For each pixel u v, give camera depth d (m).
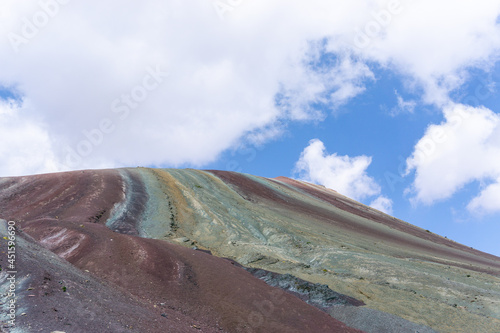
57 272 11.10
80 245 19.41
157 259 18.50
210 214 38.69
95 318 9.07
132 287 15.54
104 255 18.00
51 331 7.56
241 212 41.41
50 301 8.91
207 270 18.69
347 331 15.62
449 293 22.11
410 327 16.86
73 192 36.56
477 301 20.72
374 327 16.88
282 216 43.84
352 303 19.78
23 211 30.44
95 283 12.38
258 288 17.52
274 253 29.67
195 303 15.58
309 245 32.97
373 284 23.80
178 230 33.66
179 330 11.38
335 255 29.75
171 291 16.03
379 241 41.69
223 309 15.37
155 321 11.16
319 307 19.34
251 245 30.55
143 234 30.69
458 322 18.05
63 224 22.62
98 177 43.72
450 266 32.62
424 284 23.58
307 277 24.41
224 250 30.38
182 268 18.48
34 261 10.80
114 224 30.77
